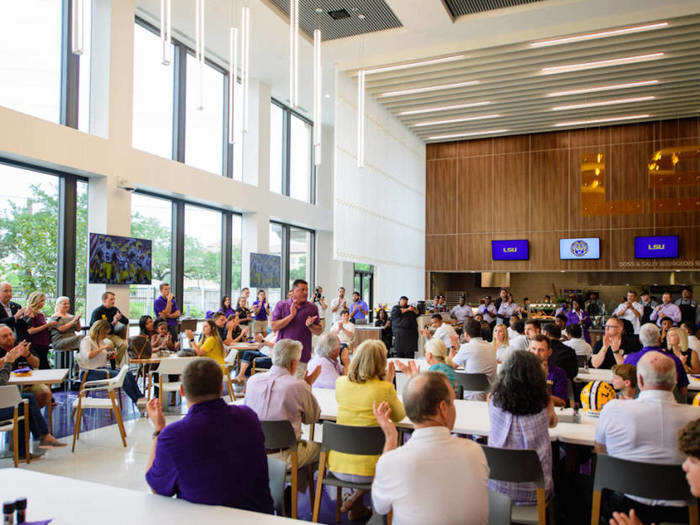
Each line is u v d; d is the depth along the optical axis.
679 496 2.38
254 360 8.08
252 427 2.20
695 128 14.06
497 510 2.26
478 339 5.26
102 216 8.31
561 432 3.18
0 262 7.26
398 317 11.24
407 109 13.77
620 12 8.70
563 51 10.29
